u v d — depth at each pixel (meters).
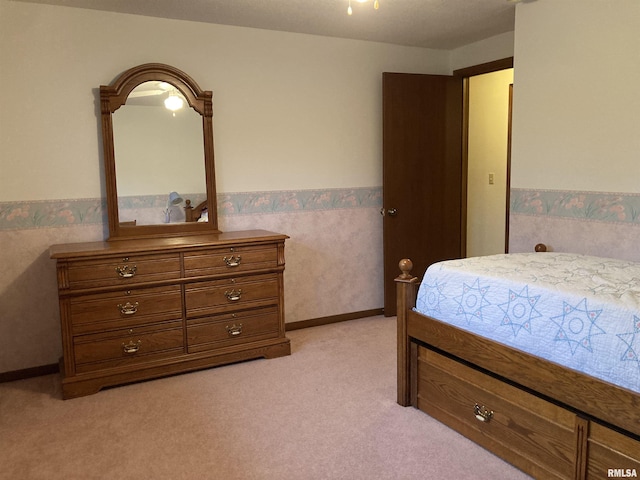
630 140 2.81
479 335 2.31
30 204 3.28
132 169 3.44
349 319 4.40
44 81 3.24
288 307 4.14
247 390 3.01
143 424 2.63
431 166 4.49
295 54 3.95
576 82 3.06
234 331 3.38
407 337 2.73
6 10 3.12
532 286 2.15
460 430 2.47
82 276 2.93
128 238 3.44
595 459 1.87
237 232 3.71
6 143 3.19
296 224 4.10
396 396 2.90
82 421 2.68
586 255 2.87
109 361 3.05
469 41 4.28
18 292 3.30
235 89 3.77
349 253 4.35
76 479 2.18
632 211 2.84
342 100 4.18
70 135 3.33
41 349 3.38
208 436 2.51
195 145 3.61
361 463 2.26
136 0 3.13
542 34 3.23
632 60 2.77
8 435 2.55
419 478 2.14
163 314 3.16
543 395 2.04
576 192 3.12
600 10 2.90
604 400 1.80
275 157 3.96
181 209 3.60
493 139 4.97
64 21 3.25
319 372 3.26
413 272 4.52
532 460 2.11
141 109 3.44
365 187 4.36
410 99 4.33
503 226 5.12
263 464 2.26
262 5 3.25
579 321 1.92
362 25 3.75
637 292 1.96
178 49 3.56
